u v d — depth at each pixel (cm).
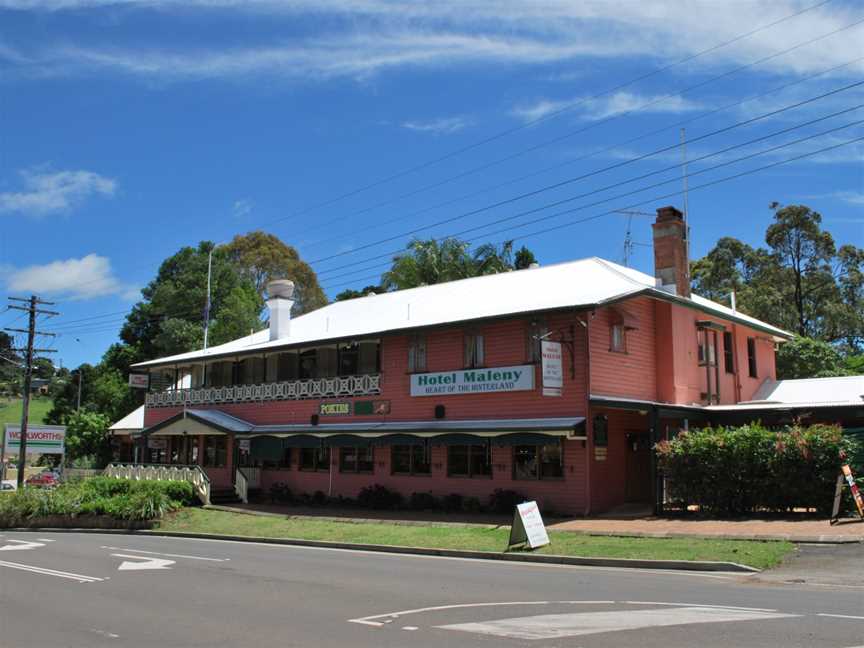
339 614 962
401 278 4434
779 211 5525
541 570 1412
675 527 1823
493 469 2452
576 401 2253
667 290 2658
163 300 6250
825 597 1030
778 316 4981
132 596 1141
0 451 4875
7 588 1237
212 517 2680
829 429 1841
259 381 3500
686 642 754
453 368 2614
